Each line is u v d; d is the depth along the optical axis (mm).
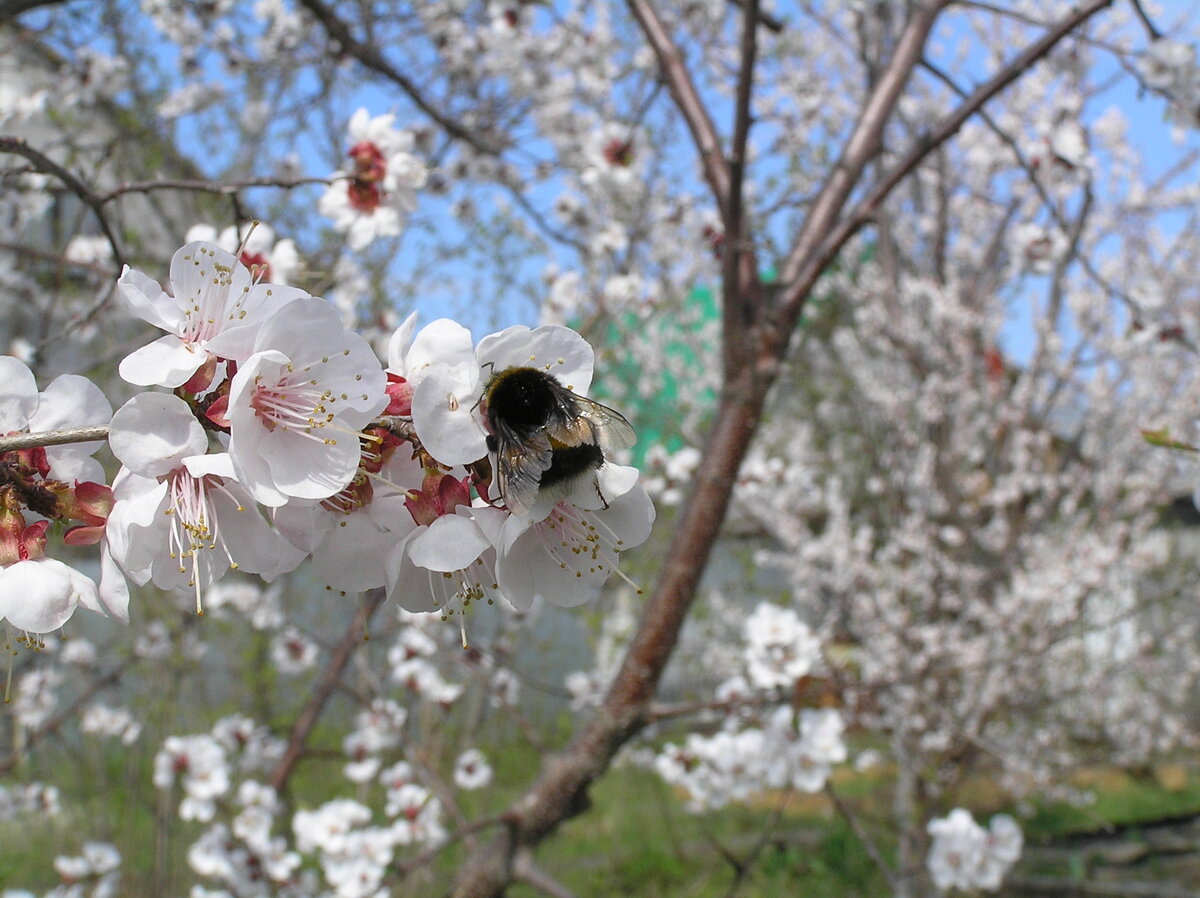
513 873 2730
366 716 5238
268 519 1477
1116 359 7707
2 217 4180
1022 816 8688
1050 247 5164
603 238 5719
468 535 1348
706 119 3295
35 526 1405
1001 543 7324
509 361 1426
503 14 6078
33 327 5008
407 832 4484
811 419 11266
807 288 2996
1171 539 9625
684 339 10398
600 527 1461
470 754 5746
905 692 6125
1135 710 8836
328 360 1361
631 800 8875
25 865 6020
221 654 7887
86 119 5418
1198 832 9148
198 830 6359
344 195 3441
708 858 7719
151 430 1285
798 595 7863
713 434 2898
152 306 1375
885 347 8156
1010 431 7770
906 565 7078
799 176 8352
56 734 5797
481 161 6070
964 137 8297
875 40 6672
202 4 5660
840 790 9203
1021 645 6520
